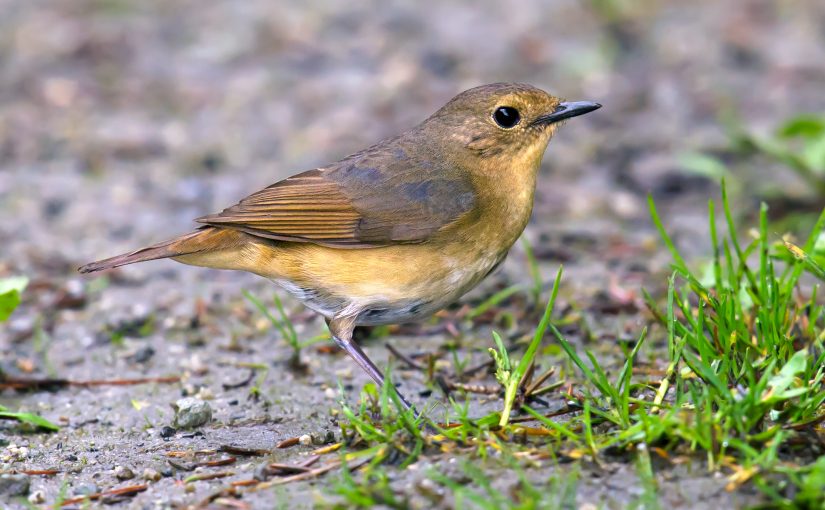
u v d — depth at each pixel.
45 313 13.30
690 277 9.53
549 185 17.44
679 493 7.55
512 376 8.75
